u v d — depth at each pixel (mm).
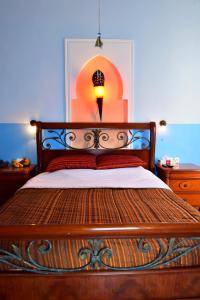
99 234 878
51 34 2678
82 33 2691
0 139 2781
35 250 1039
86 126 2736
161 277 1034
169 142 2910
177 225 905
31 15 2645
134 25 2721
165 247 1047
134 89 2811
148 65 2787
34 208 1464
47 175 2309
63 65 2725
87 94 2812
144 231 887
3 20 2633
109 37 2717
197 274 1045
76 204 1543
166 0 2709
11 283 1013
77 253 1041
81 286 1024
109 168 2475
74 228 876
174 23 2742
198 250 1082
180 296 1051
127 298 1040
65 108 2771
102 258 1039
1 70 2689
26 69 2707
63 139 2818
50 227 880
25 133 2783
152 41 2756
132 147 2859
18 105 2748
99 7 2670
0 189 2455
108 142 2857
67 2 2646
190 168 2568
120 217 1299
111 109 2852
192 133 2908
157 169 2775
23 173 2438
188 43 2775
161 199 1648
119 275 1020
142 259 1050
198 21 2756
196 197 2541
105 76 2801
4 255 1035
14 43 2666
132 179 2156
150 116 2857
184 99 2850
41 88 2742
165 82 2818
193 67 2811
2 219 1278
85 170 2420
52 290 1021
